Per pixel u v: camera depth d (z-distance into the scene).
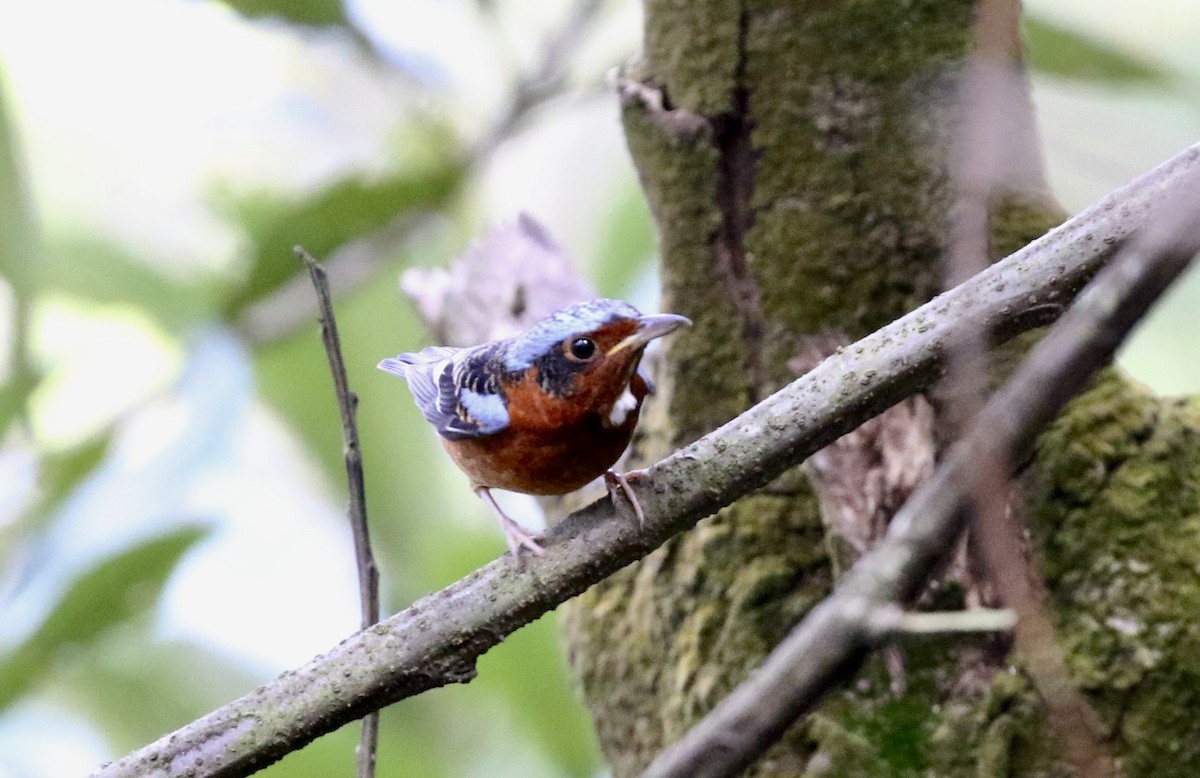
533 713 11.92
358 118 15.26
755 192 9.18
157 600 10.99
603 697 9.94
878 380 6.84
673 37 9.39
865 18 8.75
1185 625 7.59
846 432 7.03
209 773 6.90
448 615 7.14
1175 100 9.10
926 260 8.73
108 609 10.79
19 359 10.19
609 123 15.31
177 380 12.09
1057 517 7.89
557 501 11.02
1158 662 7.57
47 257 13.12
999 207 7.89
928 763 7.91
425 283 12.39
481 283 11.81
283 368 13.14
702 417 9.52
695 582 9.20
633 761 9.68
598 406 8.12
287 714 6.98
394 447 13.09
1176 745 7.50
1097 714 7.61
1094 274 6.52
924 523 3.69
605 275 13.39
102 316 13.59
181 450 11.88
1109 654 7.64
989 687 7.82
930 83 8.62
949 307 6.79
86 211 14.30
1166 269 3.61
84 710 12.69
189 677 12.99
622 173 13.92
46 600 11.08
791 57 8.97
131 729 12.70
